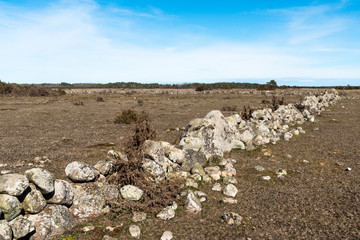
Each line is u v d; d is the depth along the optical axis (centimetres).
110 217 496
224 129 1005
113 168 588
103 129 1480
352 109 2394
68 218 455
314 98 2472
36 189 438
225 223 484
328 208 535
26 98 3984
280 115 1672
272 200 580
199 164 749
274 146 1070
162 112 2325
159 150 682
